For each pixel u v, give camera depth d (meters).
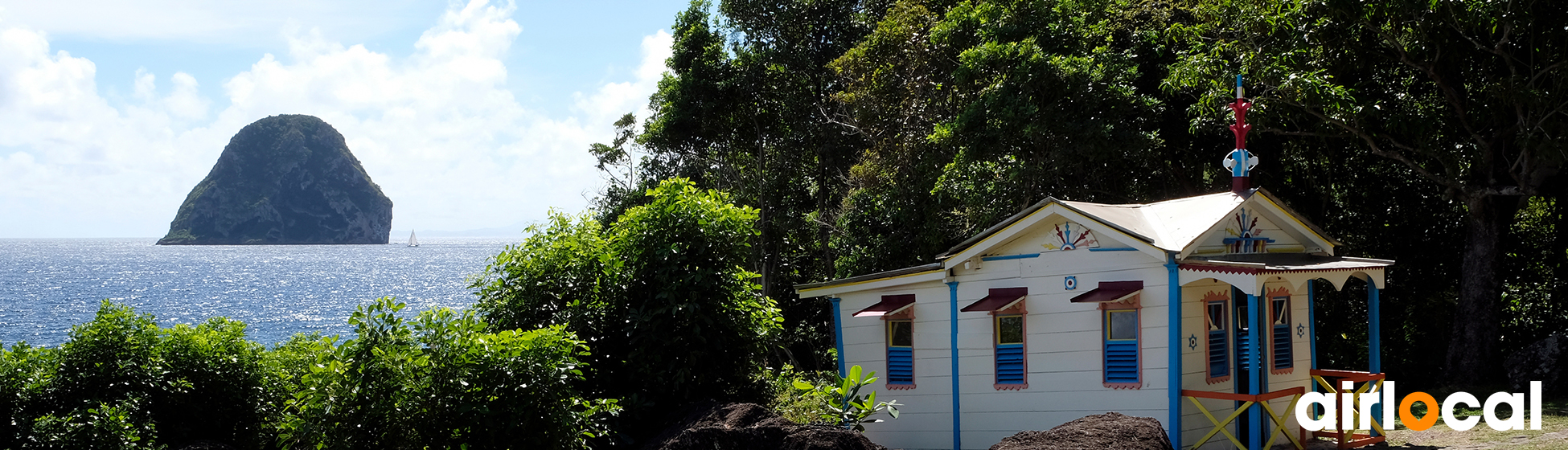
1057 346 13.84
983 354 14.56
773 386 12.67
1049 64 21.30
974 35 24.73
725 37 39.25
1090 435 9.10
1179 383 12.59
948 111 26.34
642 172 41.59
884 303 15.73
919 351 15.42
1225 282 12.05
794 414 11.80
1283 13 18.31
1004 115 21.30
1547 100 16.73
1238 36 20.47
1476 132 18.98
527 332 9.17
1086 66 21.11
